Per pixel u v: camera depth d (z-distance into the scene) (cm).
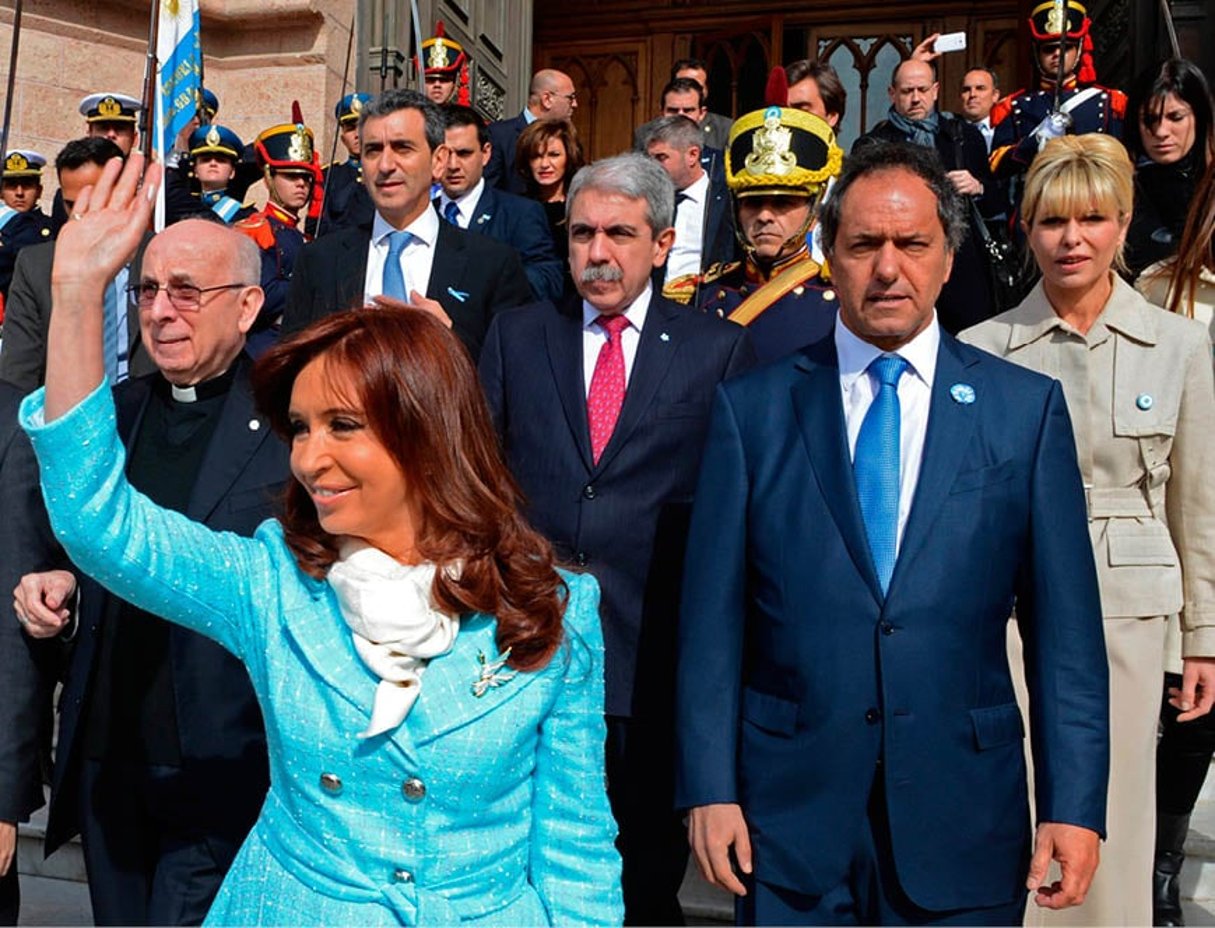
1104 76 879
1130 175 310
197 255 273
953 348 254
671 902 318
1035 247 315
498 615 184
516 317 343
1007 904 233
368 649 179
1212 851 391
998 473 240
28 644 278
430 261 405
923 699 230
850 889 236
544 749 191
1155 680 309
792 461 247
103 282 181
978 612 235
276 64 854
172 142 589
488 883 182
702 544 253
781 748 238
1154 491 315
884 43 1126
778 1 1143
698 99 687
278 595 190
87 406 178
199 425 281
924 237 241
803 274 362
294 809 184
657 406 320
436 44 708
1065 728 233
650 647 312
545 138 601
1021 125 638
